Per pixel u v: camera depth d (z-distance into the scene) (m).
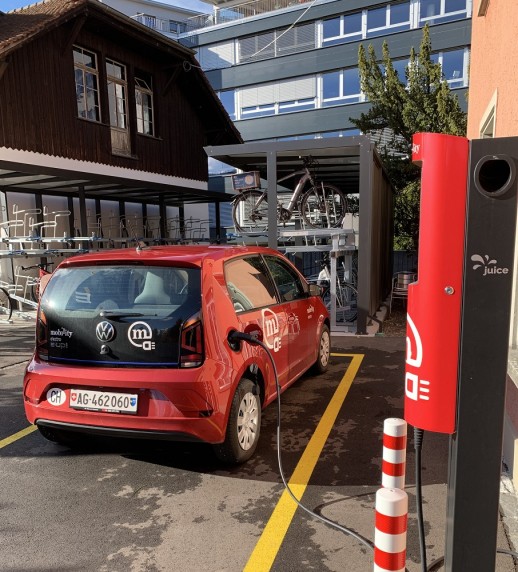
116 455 3.87
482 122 6.26
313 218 10.20
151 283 3.42
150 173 15.61
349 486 3.34
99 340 3.36
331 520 2.94
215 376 3.25
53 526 2.93
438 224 1.82
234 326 3.56
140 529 2.89
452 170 1.78
